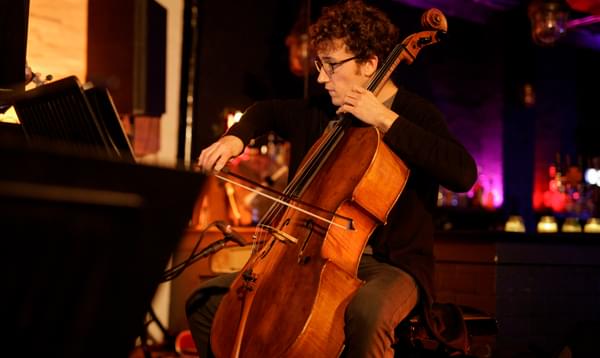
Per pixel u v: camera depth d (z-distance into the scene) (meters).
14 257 0.87
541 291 3.26
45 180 0.85
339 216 1.92
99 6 3.84
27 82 2.79
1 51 2.11
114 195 0.90
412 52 2.27
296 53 4.70
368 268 2.13
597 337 3.03
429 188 2.25
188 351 3.79
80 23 3.80
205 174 0.98
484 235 3.20
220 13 4.48
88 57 3.80
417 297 2.08
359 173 2.02
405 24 5.57
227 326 1.98
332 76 2.26
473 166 2.12
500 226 5.59
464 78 5.89
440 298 3.41
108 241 0.92
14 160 0.83
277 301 1.89
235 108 4.54
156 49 4.15
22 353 0.91
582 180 5.77
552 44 4.71
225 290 2.23
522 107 5.95
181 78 4.31
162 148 4.23
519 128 5.95
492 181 5.91
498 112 6.00
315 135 2.41
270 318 1.87
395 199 2.07
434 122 2.23
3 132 2.14
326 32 2.24
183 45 4.31
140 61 3.85
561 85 6.23
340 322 1.90
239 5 4.58
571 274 3.36
